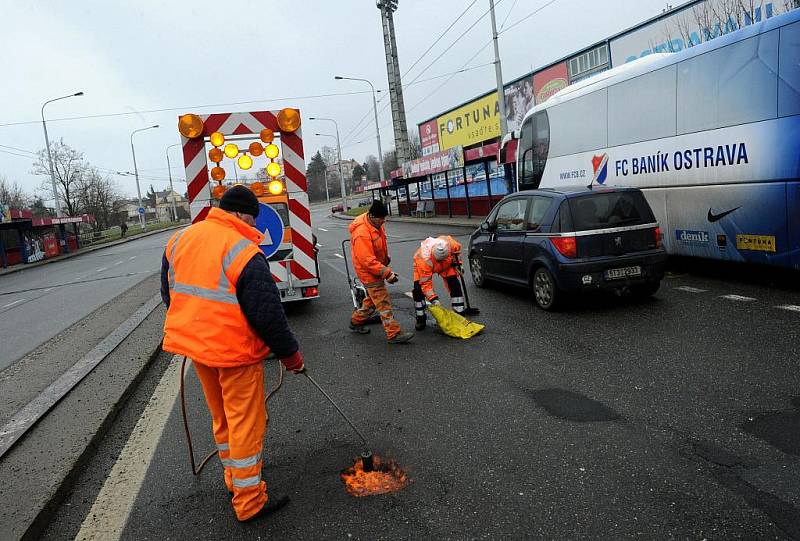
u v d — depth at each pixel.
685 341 5.65
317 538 2.89
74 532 3.14
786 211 7.27
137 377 5.77
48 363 6.63
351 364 5.93
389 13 37.09
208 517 3.19
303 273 8.44
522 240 7.88
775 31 7.16
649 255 7.15
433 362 5.75
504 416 4.25
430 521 2.96
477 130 37.09
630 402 4.31
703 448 3.50
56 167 50.00
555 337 6.25
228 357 2.96
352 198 105.31
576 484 3.21
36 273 26.98
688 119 8.60
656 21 21.33
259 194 8.03
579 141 11.22
